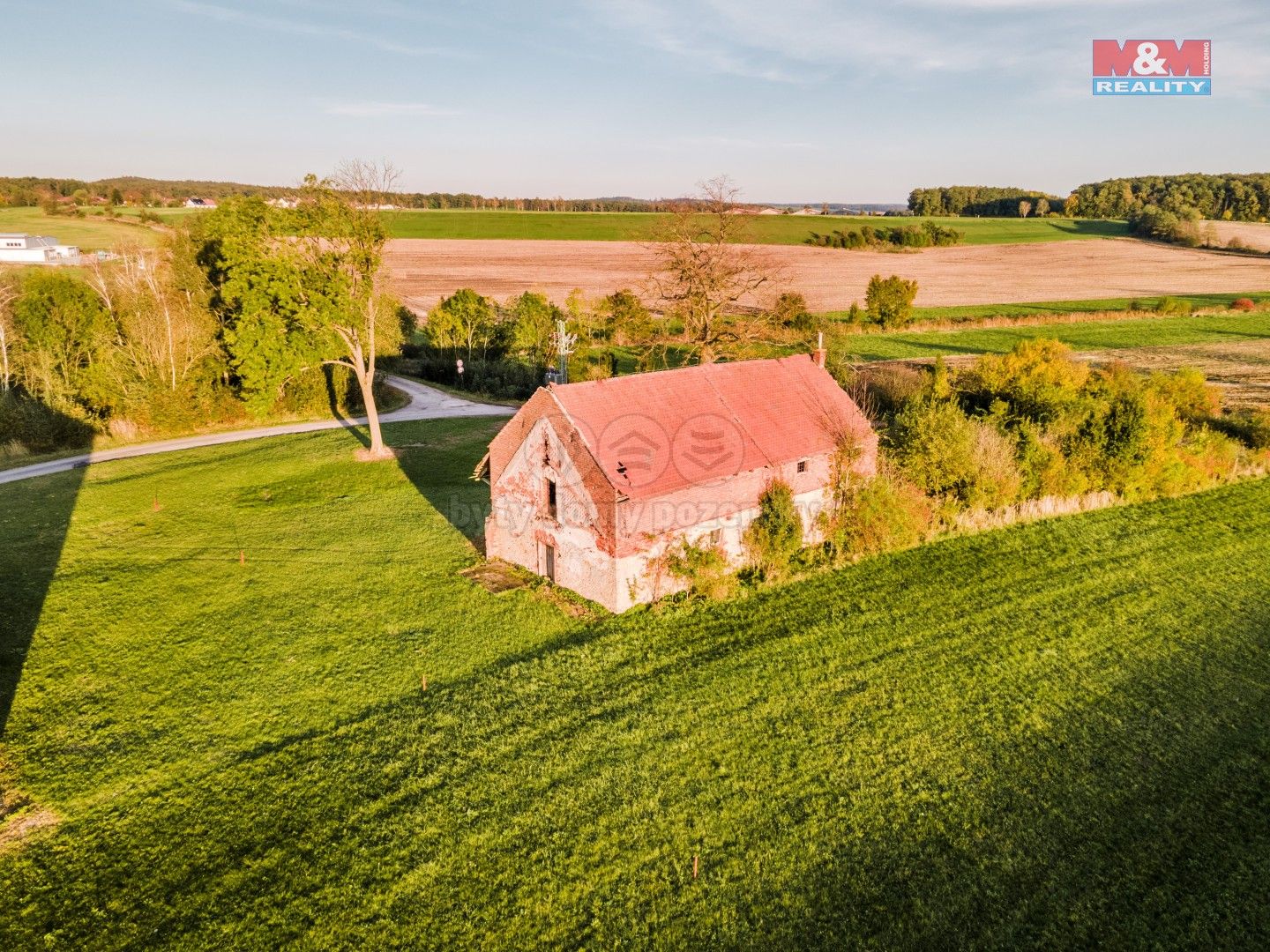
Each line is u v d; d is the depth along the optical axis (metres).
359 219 39.19
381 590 26.03
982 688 20.30
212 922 13.21
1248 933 13.06
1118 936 12.98
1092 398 39.72
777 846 14.89
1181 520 32.66
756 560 27.23
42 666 21.09
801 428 29.11
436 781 16.66
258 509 34.38
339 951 12.70
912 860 14.55
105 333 50.78
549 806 15.95
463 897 13.77
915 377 52.25
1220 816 15.78
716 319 49.66
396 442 46.78
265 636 22.89
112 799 16.11
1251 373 59.81
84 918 13.27
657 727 18.52
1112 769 17.17
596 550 24.42
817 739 18.12
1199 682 20.59
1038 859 14.62
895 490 29.88
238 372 38.16
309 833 15.18
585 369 58.97
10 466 41.41
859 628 23.42
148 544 30.08
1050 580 26.77
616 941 12.89
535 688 20.12
